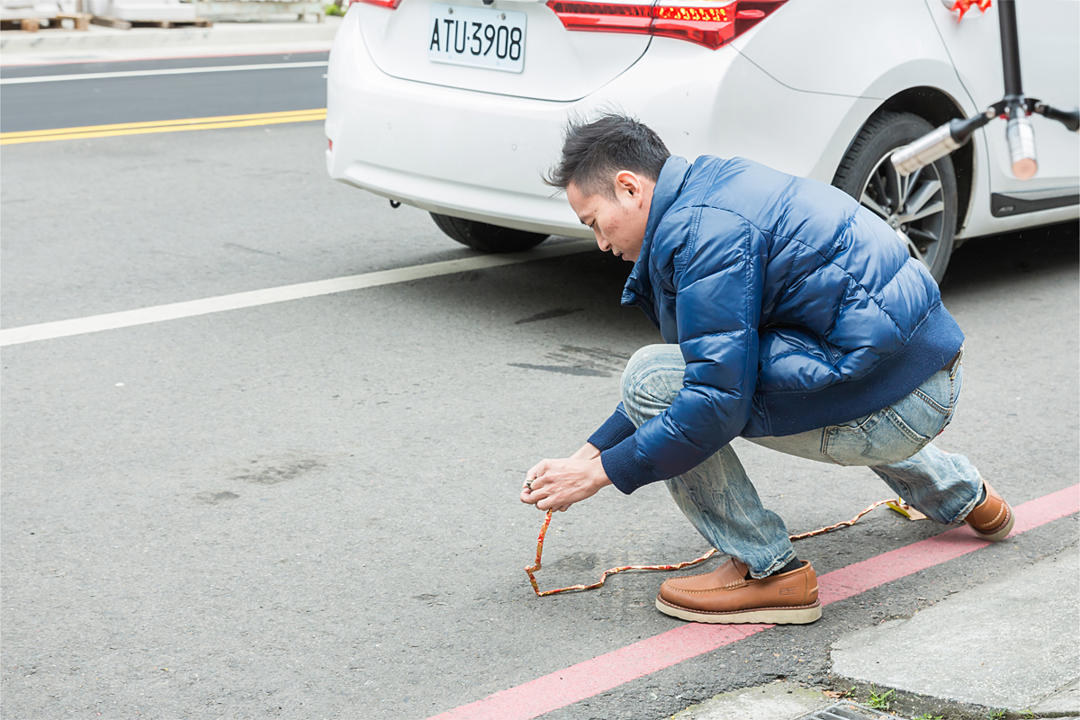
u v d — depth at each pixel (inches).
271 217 273.3
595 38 180.1
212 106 415.5
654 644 117.3
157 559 131.3
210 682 110.2
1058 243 258.2
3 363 184.4
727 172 107.3
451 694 109.0
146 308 210.4
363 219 273.9
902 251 109.3
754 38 175.8
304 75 502.6
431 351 193.5
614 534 138.9
